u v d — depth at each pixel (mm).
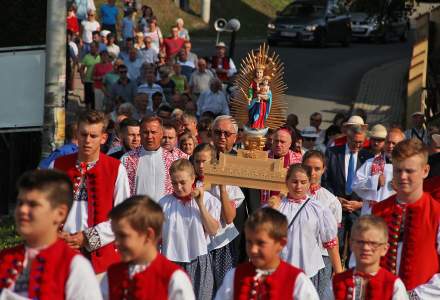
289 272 12633
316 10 73062
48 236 11367
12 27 30188
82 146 16094
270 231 12289
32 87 27438
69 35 46375
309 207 17500
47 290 11203
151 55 48062
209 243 18500
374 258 13172
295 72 61156
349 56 69438
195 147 20516
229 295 12812
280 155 21266
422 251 15180
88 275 11328
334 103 52688
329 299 13734
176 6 82625
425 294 15070
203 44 74125
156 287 11914
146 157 19906
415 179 15070
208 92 40719
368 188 20641
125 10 56156
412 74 43844
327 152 23906
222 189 18219
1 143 29906
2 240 25953
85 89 43688
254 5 92188
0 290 11375
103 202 16125
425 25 45719
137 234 11656
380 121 47938
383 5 51438
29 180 11102
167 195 18375
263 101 18656
